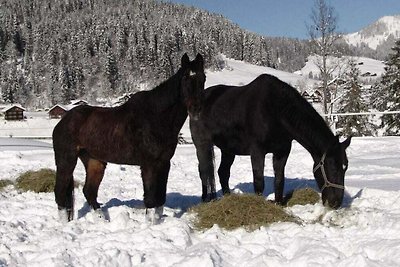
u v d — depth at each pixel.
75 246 5.07
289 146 6.78
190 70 5.56
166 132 5.87
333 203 6.13
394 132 29.55
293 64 158.88
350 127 29.69
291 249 4.73
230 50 143.50
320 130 6.20
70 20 133.62
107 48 117.19
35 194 8.65
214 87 7.71
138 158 6.00
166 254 4.67
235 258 4.60
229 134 7.12
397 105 29.19
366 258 4.01
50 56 112.56
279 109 6.38
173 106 5.82
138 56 115.31
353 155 13.76
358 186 8.26
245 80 108.19
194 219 6.03
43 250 4.95
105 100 102.75
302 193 7.20
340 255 4.36
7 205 7.50
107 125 6.18
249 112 6.64
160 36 121.69
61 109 57.97
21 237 5.59
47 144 19.45
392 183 8.47
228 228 5.70
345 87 30.78
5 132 45.78
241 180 10.20
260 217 5.73
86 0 155.62
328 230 5.30
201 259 4.32
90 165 6.73
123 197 8.61
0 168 12.09
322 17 26.86
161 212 6.06
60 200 6.48
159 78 111.31
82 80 107.62
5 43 125.56
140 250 4.90
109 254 4.63
